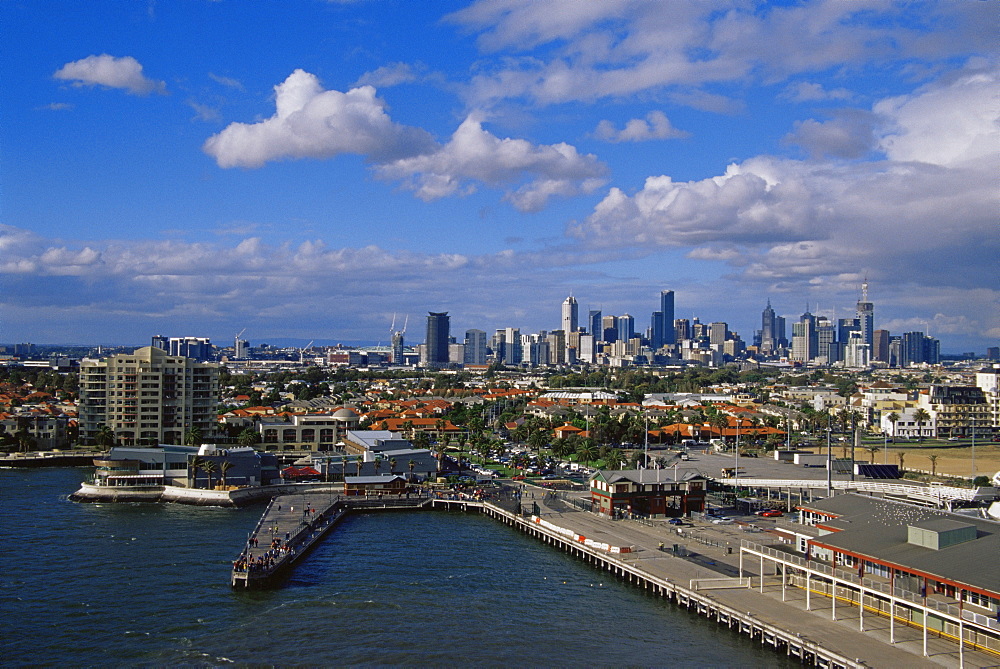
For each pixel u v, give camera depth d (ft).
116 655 352.69
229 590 442.50
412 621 398.83
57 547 528.63
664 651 360.07
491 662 349.61
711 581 425.28
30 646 361.71
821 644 333.21
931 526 373.61
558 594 444.55
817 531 449.89
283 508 655.35
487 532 606.55
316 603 423.64
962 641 307.78
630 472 653.71
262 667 341.82
